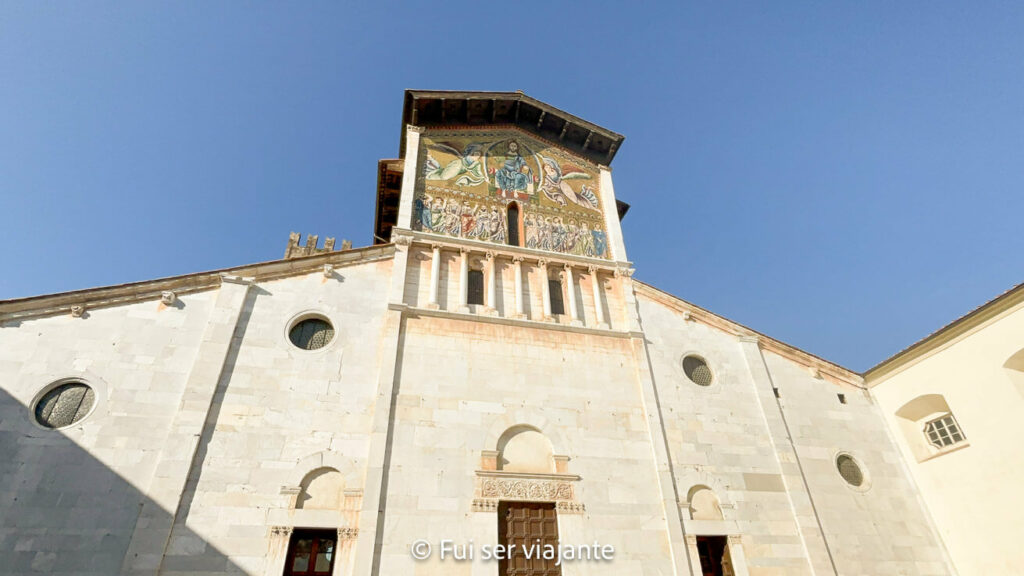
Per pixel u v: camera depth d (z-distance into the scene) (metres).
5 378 15.92
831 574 19.77
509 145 30.09
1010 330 20.38
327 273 21.69
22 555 13.70
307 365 19.17
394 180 29.67
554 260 25.84
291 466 16.97
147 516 14.94
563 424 20.61
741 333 26.08
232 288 19.92
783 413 24.02
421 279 23.34
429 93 28.61
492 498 18.12
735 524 20.14
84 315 17.77
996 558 20.02
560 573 17.62
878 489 22.94
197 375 17.59
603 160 32.62
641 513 19.31
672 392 23.00
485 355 21.55
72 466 15.17
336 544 16.17
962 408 21.94
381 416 18.55
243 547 15.27
